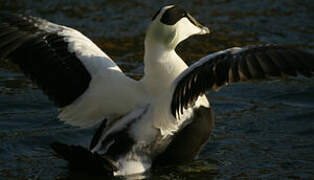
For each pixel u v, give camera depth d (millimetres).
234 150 9961
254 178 8773
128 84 8453
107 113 8461
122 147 8352
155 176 8531
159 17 8609
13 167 9156
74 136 10547
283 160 9492
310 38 15883
